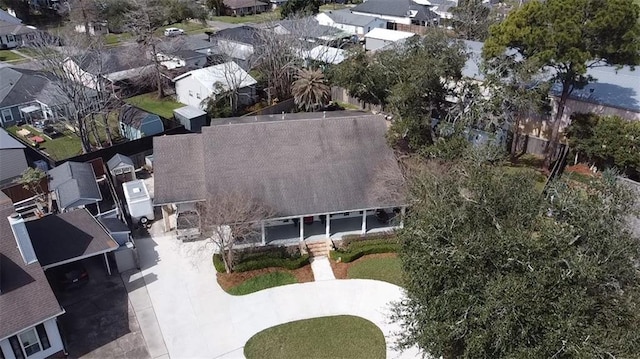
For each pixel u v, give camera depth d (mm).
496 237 19562
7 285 25781
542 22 37656
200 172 36719
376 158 36750
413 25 93812
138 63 66125
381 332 28359
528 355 17469
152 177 45281
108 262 32469
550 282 18172
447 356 21047
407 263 22422
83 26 87688
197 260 34000
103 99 50562
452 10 77250
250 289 31453
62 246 30453
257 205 33188
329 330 28516
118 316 29188
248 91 62812
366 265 33688
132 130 51500
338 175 35500
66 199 37062
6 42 87188
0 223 28141
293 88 58438
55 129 54938
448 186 22969
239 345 27469
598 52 37219
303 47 66250
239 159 35531
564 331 17406
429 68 38344
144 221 37531
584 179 39594
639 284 19266
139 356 26578
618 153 39000
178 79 62812
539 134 46500
